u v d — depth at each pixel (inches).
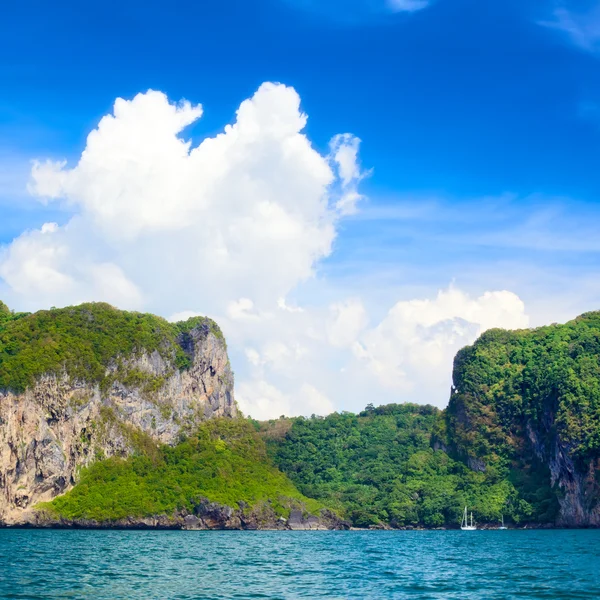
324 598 2605.8
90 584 2903.5
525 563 3998.5
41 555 4237.2
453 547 5511.8
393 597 2637.8
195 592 2736.2
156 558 4212.6
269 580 3144.7
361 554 4729.3
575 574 3390.7
